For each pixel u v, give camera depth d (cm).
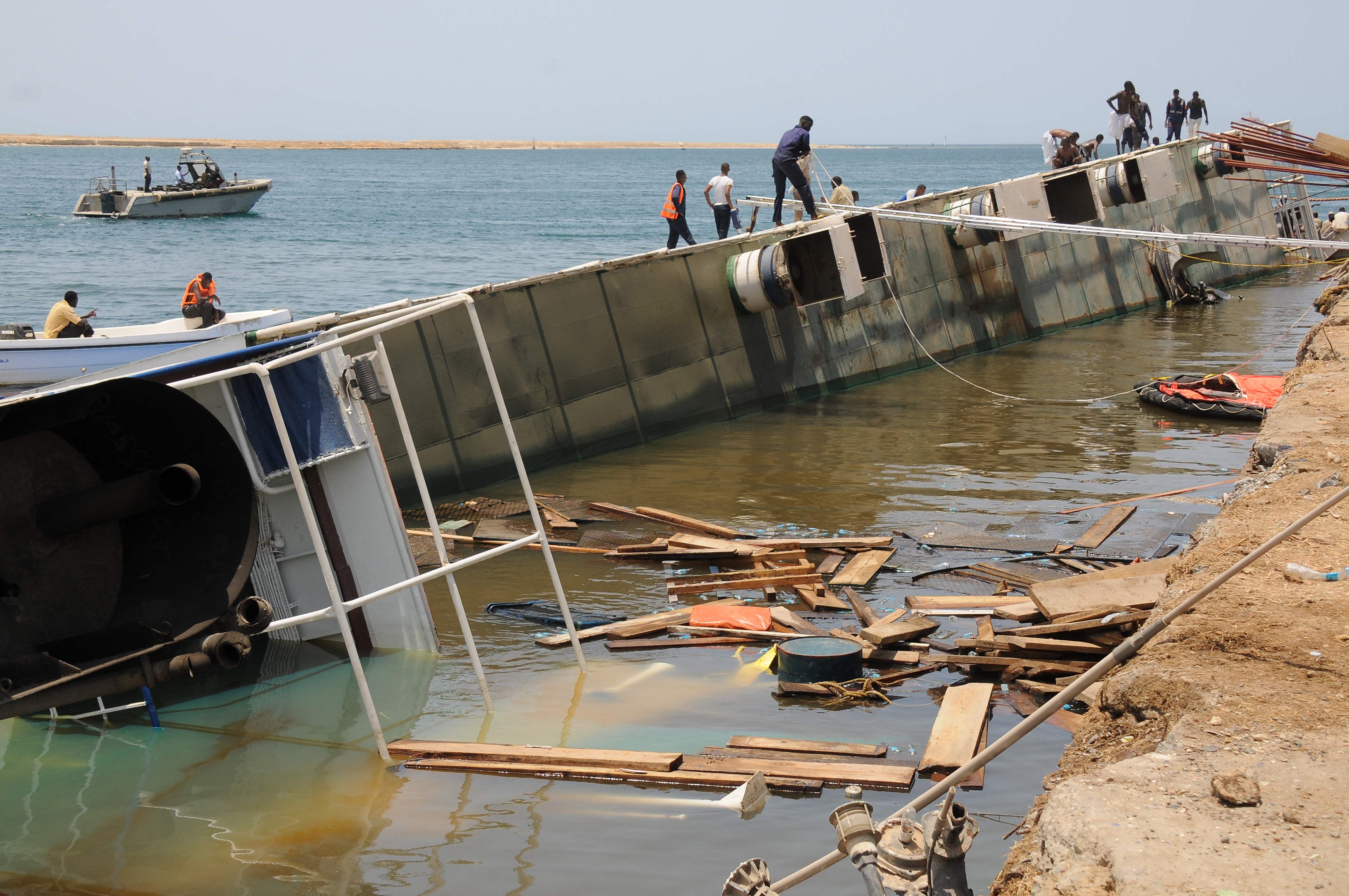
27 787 727
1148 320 2953
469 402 1592
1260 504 765
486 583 1148
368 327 941
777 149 2281
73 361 1862
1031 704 798
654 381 1861
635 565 1202
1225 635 552
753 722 783
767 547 1194
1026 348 2609
